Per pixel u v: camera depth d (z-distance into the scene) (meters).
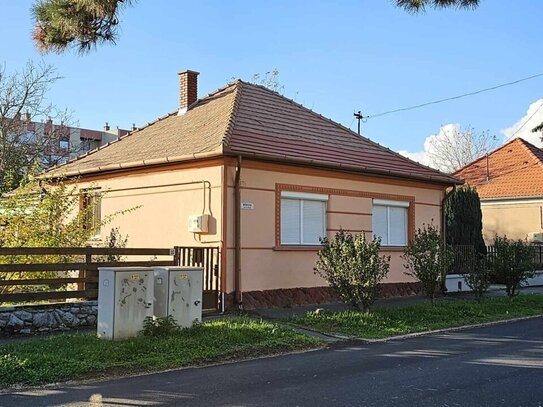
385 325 13.00
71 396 7.13
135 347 9.28
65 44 10.21
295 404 6.73
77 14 9.77
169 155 15.58
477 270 17.95
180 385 7.70
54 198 14.34
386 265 13.84
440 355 10.02
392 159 19.59
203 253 14.09
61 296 11.69
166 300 10.63
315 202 16.61
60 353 8.83
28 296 11.25
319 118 20.14
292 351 10.43
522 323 14.56
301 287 15.91
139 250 12.90
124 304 9.93
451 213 24.08
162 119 20.83
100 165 17.64
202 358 9.27
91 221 15.59
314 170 16.39
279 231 15.48
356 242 13.64
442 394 7.20
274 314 14.02
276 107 19.16
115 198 17.53
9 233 13.39
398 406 6.64
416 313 14.57
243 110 17.48
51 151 33.38
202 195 14.97
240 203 14.62
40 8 9.96
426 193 20.05
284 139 16.62
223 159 14.49
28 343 9.60
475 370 8.69
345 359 9.65
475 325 13.99
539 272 25.44
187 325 10.90
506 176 33.78
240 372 8.55
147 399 6.99
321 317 13.27
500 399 6.95
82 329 11.59
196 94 20.62
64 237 13.87
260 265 15.01
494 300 17.67
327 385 7.70
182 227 15.47
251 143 15.14
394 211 19.02
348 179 17.39
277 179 15.53
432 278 15.52
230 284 14.37
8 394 7.22
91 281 12.22
